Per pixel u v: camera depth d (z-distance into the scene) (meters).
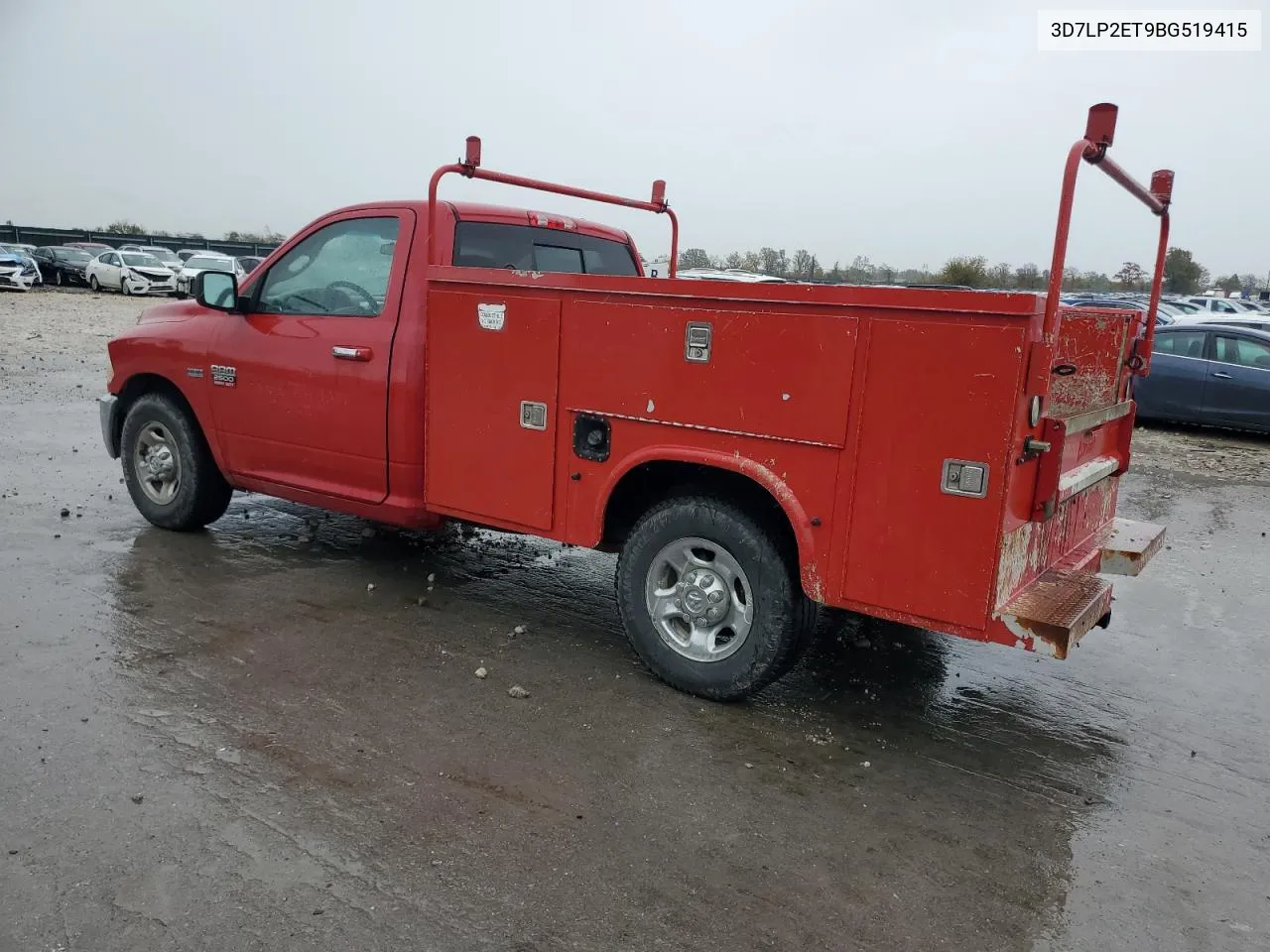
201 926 2.59
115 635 4.52
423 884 2.83
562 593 5.55
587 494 4.31
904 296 3.37
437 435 4.79
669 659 4.23
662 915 2.76
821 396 3.59
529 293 4.33
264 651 4.46
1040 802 3.52
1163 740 4.10
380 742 3.67
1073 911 2.88
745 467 3.80
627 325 4.05
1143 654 5.12
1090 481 4.16
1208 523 8.33
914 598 3.52
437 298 4.66
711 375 3.85
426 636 4.77
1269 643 5.34
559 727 3.88
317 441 5.30
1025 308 3.18
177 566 5.59
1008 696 4.50
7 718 3.65
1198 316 20.80
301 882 2.80
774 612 3.91
